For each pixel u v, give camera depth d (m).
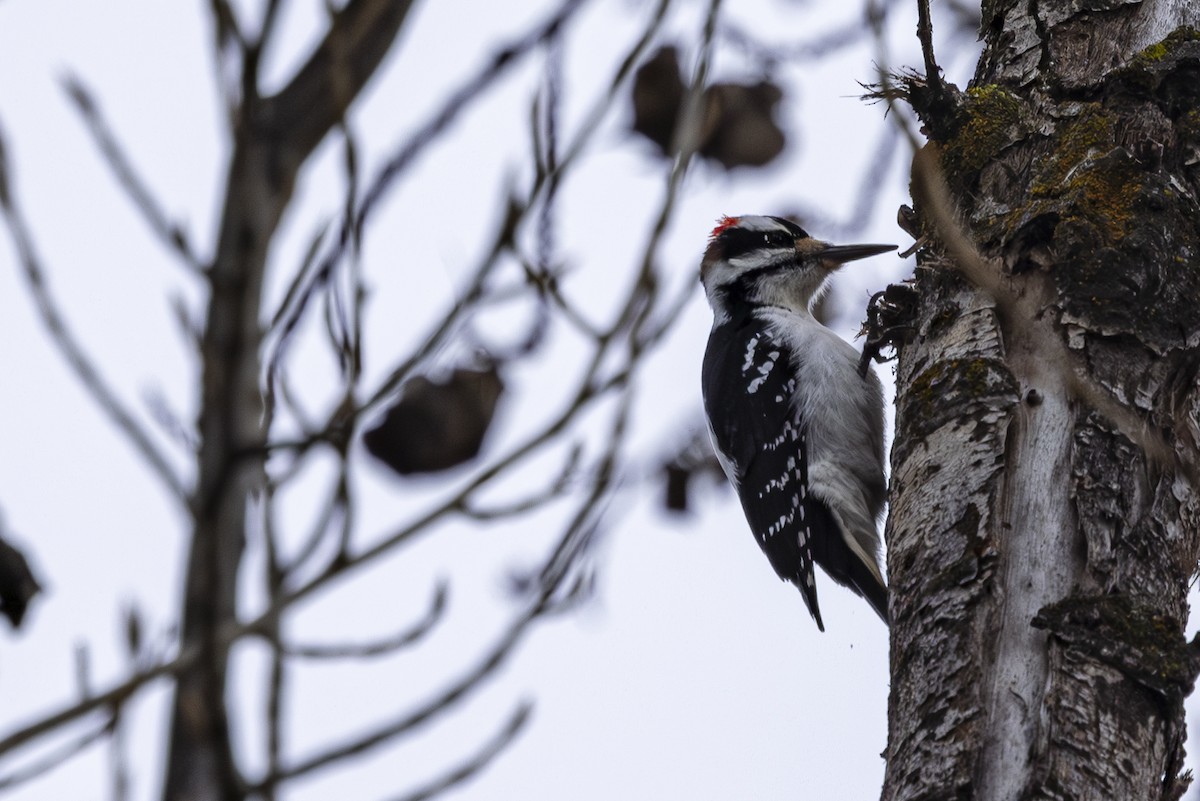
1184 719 6.31
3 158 4.23
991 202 7.97
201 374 3.89
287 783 3.82
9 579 4.48
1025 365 7.18
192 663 3.63
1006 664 6.25
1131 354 7.07
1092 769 5.92
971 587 6.53
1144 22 8.24
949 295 7.77
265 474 4.09
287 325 4.38
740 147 5.70
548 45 4.39
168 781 3.57
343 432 4.07
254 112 3.97
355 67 4.29
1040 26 8.48
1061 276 7.30
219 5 3.97
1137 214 7.37
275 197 4.05
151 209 4.04
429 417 4.54
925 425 7.30
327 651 4.07
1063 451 6.81
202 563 3.72
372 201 4.38
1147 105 7.87
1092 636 6.19
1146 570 6.55
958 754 6.10
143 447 3.94
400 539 4.10
